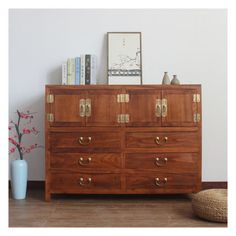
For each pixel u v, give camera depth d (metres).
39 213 3.32
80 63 4.00
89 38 4.23
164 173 3.69
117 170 3.69
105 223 3.03
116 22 4.24
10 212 3.35
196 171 3.71
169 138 3.69
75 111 3.68
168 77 3.90
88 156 3.68
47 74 4.25
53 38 4.24
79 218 3.17
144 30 4.23
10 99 4.26
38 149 4.28
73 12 4.24
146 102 3.68
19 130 4.26
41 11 4.24
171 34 4.24
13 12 4.23
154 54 4.23
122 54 4.17
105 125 3.68
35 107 4.27
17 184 3.80
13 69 4.25
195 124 3.70
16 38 4.24
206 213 3.04
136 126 3.69
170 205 3.60
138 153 3.69
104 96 3.68
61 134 3.68
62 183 3.69
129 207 3.53
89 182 3.68
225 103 4.26
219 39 4.24
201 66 4.24
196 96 3.70
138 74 4.15
